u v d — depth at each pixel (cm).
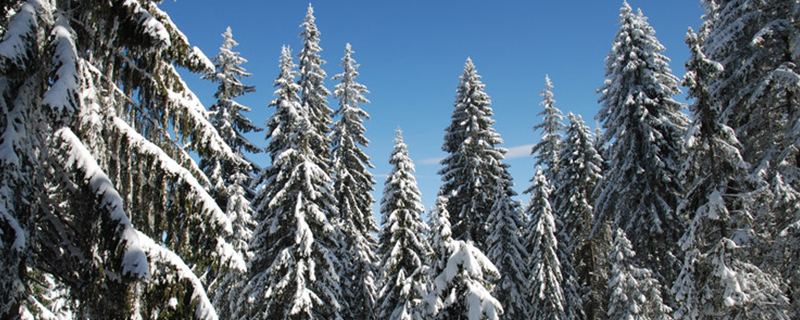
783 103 1356
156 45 578
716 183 1312
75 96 520
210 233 636
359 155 2692
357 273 2342
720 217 1240
